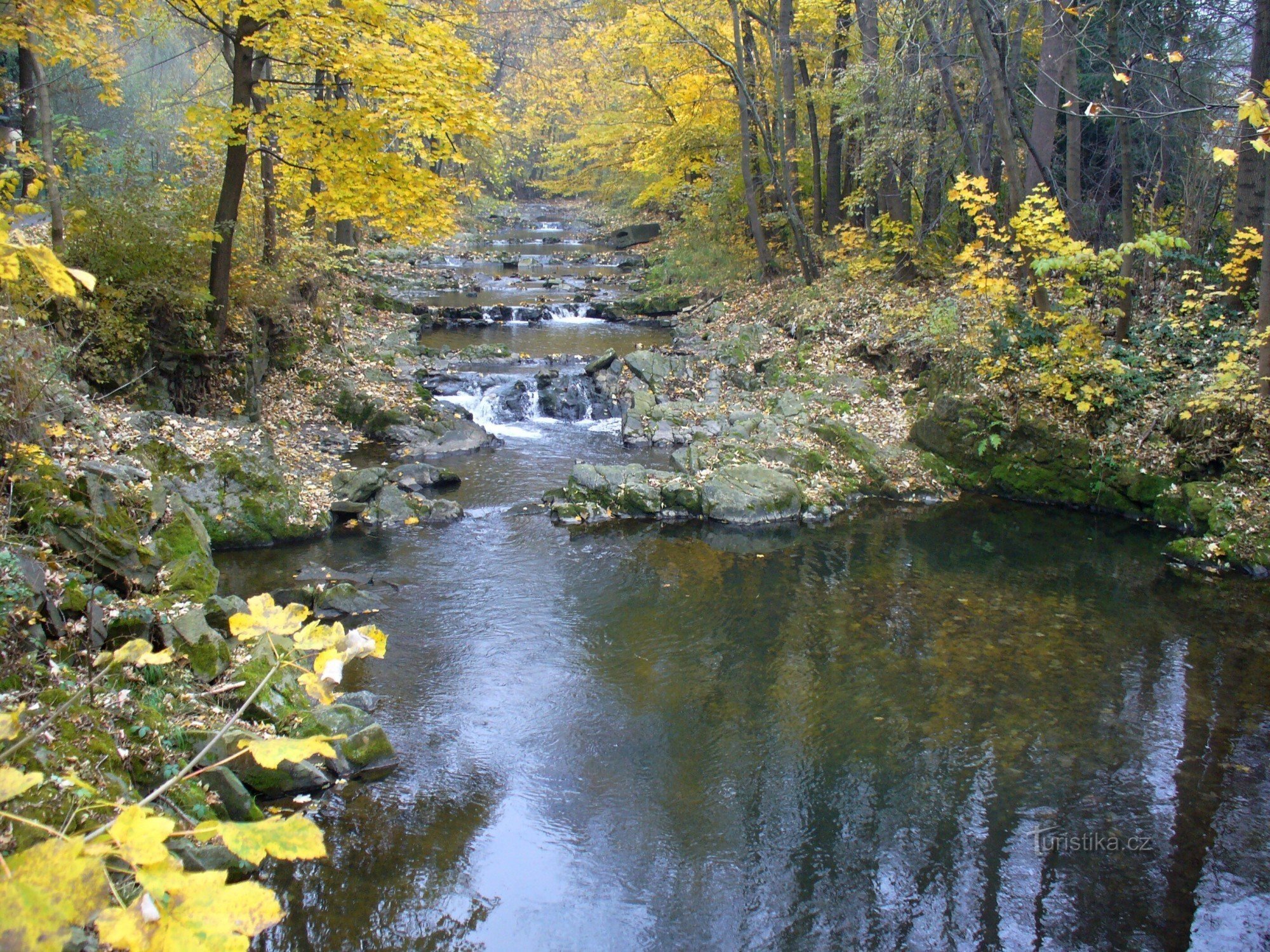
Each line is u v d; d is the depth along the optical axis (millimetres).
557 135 42750
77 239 10273
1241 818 5648
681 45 21141
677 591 9070
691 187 25938
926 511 11781
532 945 4516
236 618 2143
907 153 17094
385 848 5152
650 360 16703
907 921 4785
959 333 13617
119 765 4590
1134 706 6988
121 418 9234
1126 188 12633
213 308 11719
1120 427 11852
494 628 8102
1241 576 9586
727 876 5090
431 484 11977
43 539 5895
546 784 5875
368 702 6727
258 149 11594
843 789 5910
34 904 1234
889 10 16641
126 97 23953
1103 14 14227
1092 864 5223
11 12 10789
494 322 22047
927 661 7707
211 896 1413
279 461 10906
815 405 14328
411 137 11875
